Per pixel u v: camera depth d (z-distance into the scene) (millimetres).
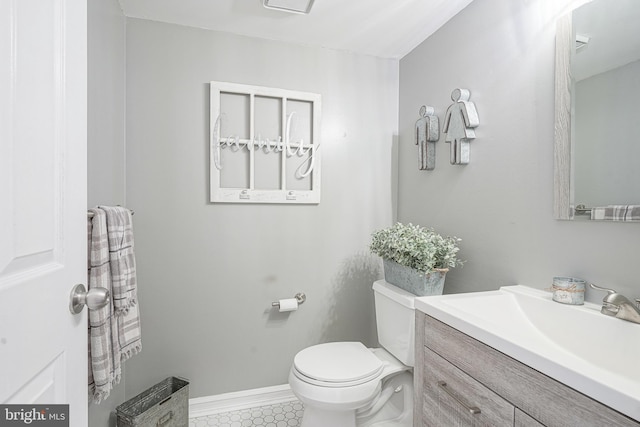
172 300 1876
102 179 1424
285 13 1771
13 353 551
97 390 1107
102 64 1425
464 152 1639
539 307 1188
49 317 654
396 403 1745
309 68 2111
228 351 1977
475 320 989
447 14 1767
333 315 2180
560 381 704
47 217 657
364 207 2240
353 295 2223
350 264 2211
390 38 2025
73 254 748
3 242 533
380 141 2273
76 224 758
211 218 1932
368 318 2256
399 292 1661
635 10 994
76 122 759
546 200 1258
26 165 593
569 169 1163
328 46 2129
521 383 799
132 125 1791
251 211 2004
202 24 1876
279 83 2045
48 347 650
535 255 1305
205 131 1910
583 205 1120
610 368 939
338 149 2178
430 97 1965
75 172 755
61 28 704
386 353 1783
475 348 954
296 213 2092
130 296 1366
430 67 1968
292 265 2088
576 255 1154
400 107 2291
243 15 1789
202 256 1921
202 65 1905
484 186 1554
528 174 1330
